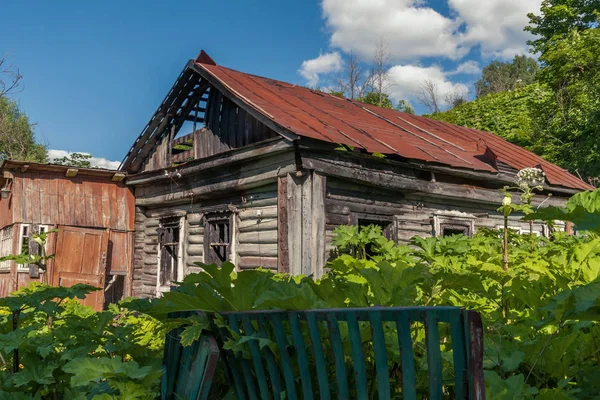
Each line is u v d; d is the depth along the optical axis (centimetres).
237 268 984
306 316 160
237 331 193
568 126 2175
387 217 988
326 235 870
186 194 1106
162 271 1187
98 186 1207
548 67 2278
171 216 1164
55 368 260
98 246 1177
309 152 841
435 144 1180
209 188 1042
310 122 933
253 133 1002
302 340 164
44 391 266
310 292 188
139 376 213
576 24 2783
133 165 1271
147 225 1259
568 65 2164
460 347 120
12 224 1116
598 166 2020
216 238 1068
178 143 1216
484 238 437
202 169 1033
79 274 1141
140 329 424
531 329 205
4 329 304
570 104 2170
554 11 2731
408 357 130
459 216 1124
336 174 866
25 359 265
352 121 1092
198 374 204
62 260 1123
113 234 1213
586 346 191
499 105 2922
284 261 857
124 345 284
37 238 826
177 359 245
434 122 1580
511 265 265
